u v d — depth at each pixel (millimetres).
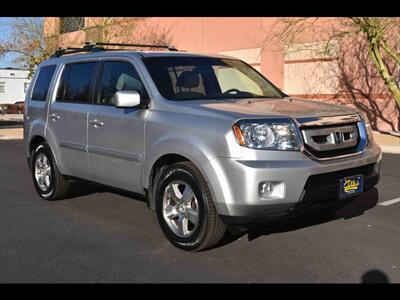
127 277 4125
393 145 13008
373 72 16562
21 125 25969
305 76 18328
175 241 4734
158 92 5027
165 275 4156
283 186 4102
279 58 18906
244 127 4164
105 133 5508
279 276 4121
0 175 9312
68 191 6738
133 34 22750
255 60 19625
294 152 4207
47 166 6781
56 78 6605
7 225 5680
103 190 7352
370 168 4836
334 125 4535
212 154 4262
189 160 4543
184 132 4539
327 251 4695
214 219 4398
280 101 5188
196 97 5164
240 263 4402
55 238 5180
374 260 4469
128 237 5188
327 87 17797
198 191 4445
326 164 4293
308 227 5422
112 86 5625
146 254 4656
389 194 7180
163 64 5391
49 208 6449
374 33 13398
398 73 15812
